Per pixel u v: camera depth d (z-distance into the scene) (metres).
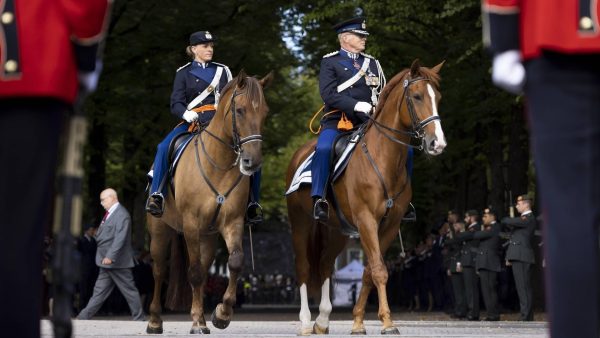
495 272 27.30
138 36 36.22
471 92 32.78
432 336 13.38
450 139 38.44
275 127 47.47
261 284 71.62
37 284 4.50
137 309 23.28
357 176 14.21
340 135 14.91
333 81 15.38
